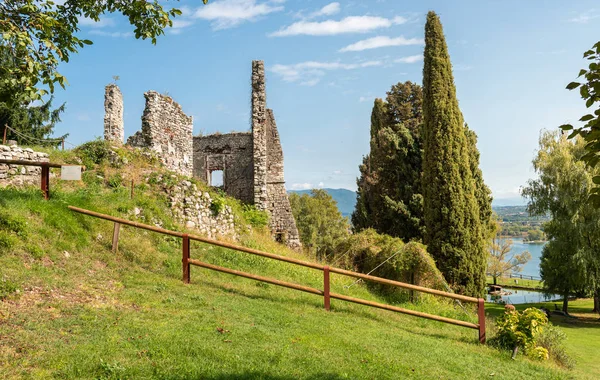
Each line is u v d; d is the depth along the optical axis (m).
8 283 6.73
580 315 28.06
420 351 7.70
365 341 7.57
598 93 4.77
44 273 7.63
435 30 20.00
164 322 6.75
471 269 18.28
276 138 24.38
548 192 26.22
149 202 13.14
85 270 8.40
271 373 5.52
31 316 6.13
